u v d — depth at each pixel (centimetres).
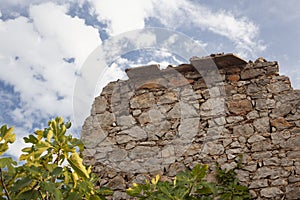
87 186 250
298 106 534
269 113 538
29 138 256
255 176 506
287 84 552
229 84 568
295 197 486
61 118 262
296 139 516
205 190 341
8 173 224
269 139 523
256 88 558
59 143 246
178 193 325
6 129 236
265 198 493
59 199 225
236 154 523
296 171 499
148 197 335
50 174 235
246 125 537
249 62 582
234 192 497
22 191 235
